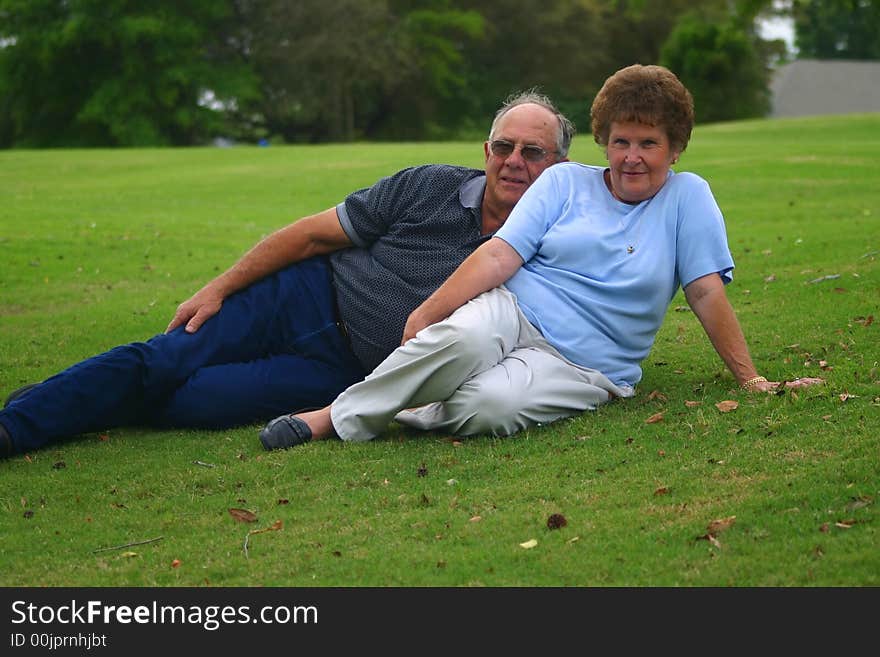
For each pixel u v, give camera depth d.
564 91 60.50
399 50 52.50
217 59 52.66
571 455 4.70
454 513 4.24
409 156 22.12
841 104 73.00
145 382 5.31
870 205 13.32
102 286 9.96
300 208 15.69
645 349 5.30
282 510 4.41
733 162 19.05
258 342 5.53
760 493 4.14
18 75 51.25
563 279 5.17
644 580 3.68
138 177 20.16
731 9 55.56
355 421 5.03
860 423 4.67
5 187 18.42
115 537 4.26
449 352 4.83
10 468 5.01
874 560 3.62
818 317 6.90
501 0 58.03
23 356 7.28
